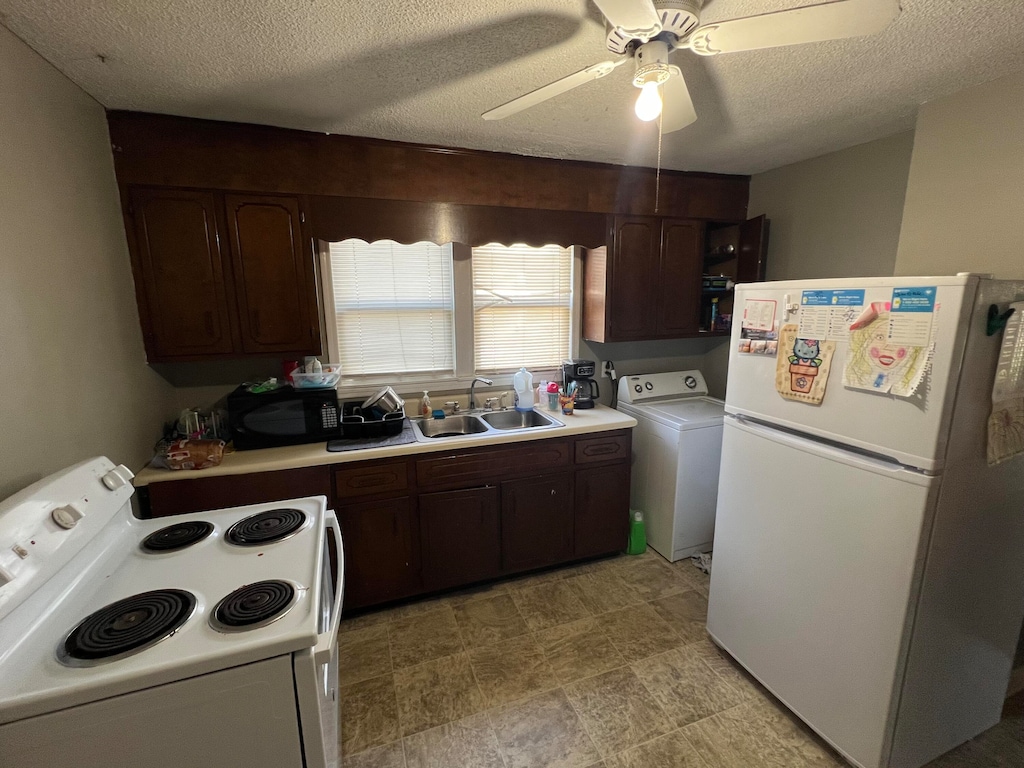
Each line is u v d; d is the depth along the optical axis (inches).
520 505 98.0
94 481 50.9
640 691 73.4
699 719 68.6
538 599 95.9
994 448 53.0
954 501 51.2
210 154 79.6
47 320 56.1
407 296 106.7
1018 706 70.4
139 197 77.0
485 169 96.8
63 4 46.9
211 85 66.1
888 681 53.9
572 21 50.8
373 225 90.4
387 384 106.0
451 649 82.4
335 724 55.8
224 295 83.5
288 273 86.4
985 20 51.4
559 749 64.1
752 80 66.6
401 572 91.0
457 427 110.2
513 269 115.0
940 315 47.4
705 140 91.8
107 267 71.2
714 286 121.2
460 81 65.4
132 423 76.0
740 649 74.6
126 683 34.2
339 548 59.1
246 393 85.5
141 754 35.7
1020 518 58.6
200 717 36.6
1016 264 66.1
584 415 109.7
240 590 43.9
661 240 113.8
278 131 82.7
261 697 37.8
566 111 76.0
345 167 87.3
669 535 108.7
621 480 106.5
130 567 48.9
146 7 47.7
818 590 60.9
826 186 101.6
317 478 82.4
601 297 113.0
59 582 42.3
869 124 84.1
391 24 51.3
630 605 93.7
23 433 50.8
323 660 38.9
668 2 40.7
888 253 91.3
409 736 66.2
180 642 37.2
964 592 55.8
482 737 65.9
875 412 53.4
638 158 103.3
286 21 50.6
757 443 68.4
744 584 72.7
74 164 64.1
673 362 135.4
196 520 58.9
